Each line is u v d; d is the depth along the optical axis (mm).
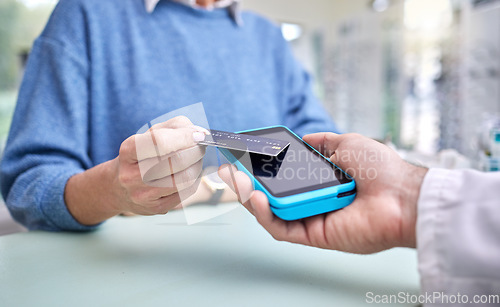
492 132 685
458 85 1380
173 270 378
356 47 1914
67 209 457
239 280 360
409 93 1633
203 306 321
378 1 1771
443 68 1454
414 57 1599
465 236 308
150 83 646
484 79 1270
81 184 437
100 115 620
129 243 443
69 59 586
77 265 388
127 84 640
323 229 379
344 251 384
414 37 1596
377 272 378
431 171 351
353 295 337
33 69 586
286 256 408
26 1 1157
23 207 477
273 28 886
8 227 685
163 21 681
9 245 439
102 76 626
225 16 783
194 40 708
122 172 373
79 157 561
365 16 1844
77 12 613
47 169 501
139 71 641
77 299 331
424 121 1556
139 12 665
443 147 1451
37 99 562
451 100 1416
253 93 772
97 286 350
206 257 406
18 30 1151
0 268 383
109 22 638
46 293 340
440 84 1471
